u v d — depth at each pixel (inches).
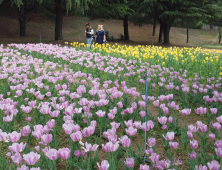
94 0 832.3
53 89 201.6
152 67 291.0
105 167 73.0
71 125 103.2
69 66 305.1
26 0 877.8
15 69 237.0
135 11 1055.0
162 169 79.4
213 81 244.5
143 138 130.0
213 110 126.3
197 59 404.2
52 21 1269.7
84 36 1180.5
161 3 983.0
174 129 129.9
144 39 1326.3
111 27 1449.3
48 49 406.9
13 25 1120.2
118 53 421.7
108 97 177.5
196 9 907.4
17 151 84.2
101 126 127.8
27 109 126.0
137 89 228.2
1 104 135.6
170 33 1487.5
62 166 103.3
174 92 199.0
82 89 159.0
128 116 147.6
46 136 88.5
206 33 1622.8
